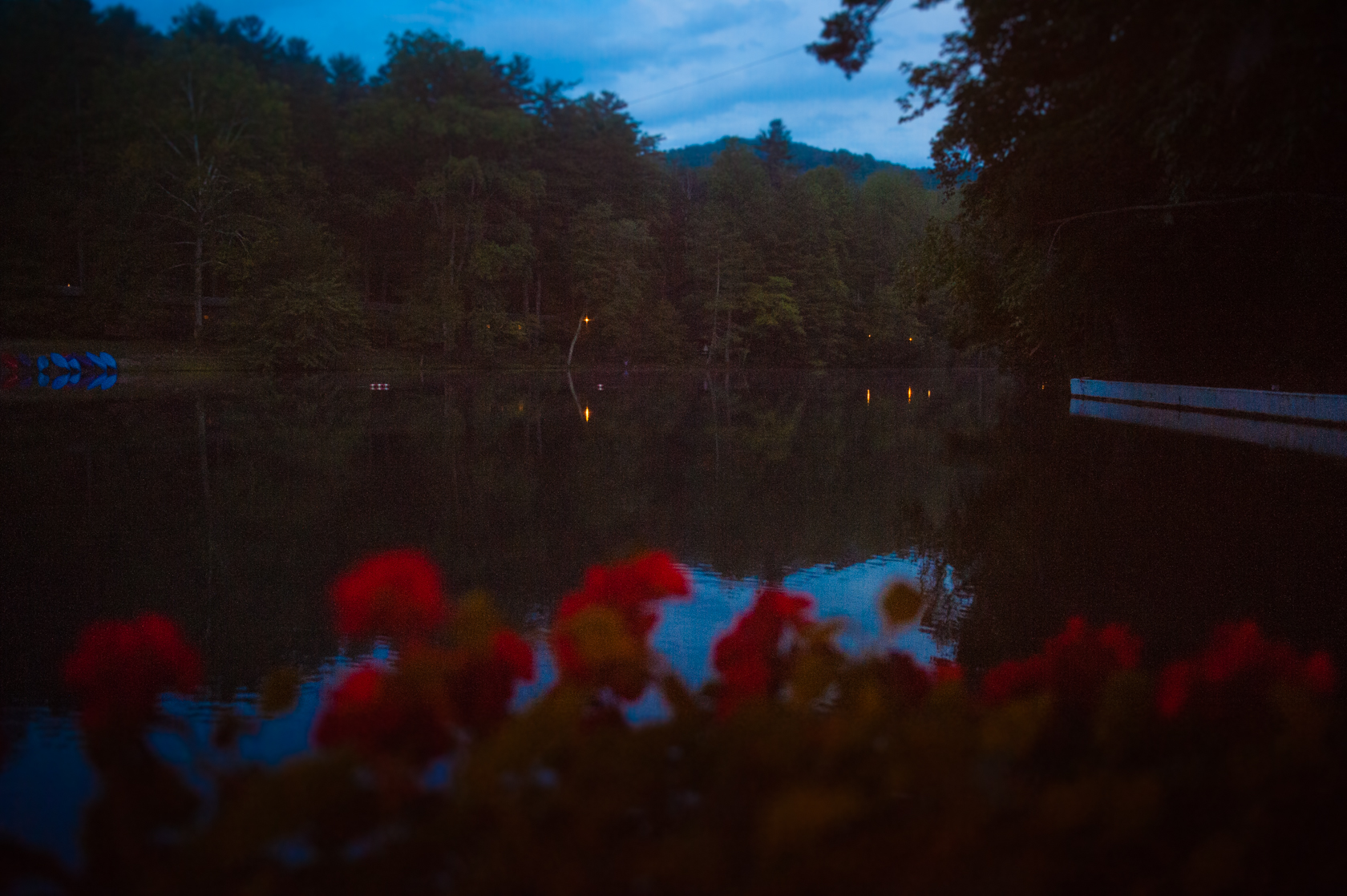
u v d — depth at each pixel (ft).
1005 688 6.24
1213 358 80.79
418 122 126.52
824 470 39.91
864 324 270.67
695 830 4.04
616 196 214.28
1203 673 5.30
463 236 168.04
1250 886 4.01
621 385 138.21
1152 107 16.26
